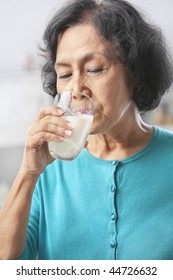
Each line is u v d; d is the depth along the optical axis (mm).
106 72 1146
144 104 1309
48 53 1266
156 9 4254
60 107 1101
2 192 3197
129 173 1304
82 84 1148
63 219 1303
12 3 3777
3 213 1226
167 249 1218
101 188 1303
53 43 1214
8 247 1216
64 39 1173
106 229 1264
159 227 1242
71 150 1112
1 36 3764
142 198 1278
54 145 1118
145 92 1277
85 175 1330
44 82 1374
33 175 1204
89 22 1149
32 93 3178
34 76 3178
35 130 1112
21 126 3217
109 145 1353
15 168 3492
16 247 1223
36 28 3832
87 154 1350
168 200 1273
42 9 3838
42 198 1357
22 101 3189
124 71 1200
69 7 1174
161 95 1331
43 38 1262
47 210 1334
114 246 1238
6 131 3207
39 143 1125
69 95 1093
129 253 1229
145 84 1266
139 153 1321
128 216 1268
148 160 1315
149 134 1362
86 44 1140
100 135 1338
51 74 1344
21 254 1249
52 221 1317
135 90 1263
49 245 1310
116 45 1150
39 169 1197
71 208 1306
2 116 3188
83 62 1146
